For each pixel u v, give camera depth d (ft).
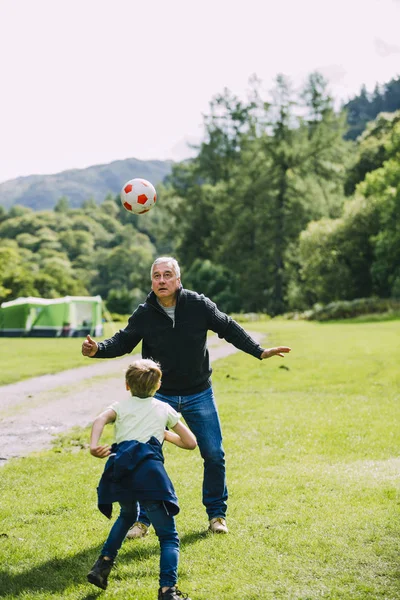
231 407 37.81
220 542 15.76
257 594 12.80
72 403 41.75
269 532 16.35
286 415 34.91
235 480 21.65
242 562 14.47
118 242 586.45
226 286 238.48
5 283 294.46
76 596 12.98
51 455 26.61
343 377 51.21
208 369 18.03
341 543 15.40
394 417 34.14
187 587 13.20
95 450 13.16
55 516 18.19
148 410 13.98
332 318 171.83
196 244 276.21
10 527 17.28
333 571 13.84
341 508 18.13
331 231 194.80
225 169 274.36
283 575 13.70
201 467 23.76
